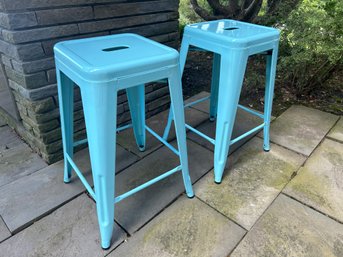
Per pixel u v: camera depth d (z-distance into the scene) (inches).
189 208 58.3
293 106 98.7
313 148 76.3
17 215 55.9
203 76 121.6
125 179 66.4
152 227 54.1
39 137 67.8
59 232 52.9
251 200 60.0
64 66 45.8
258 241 51.1
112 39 53.5
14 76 62.9
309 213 56.6
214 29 61.3
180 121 51.0
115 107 41.4
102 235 49.3
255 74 105.2
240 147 77.5
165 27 82.9
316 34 84.0
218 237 52.0
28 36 55.6
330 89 109.9
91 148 43.3
